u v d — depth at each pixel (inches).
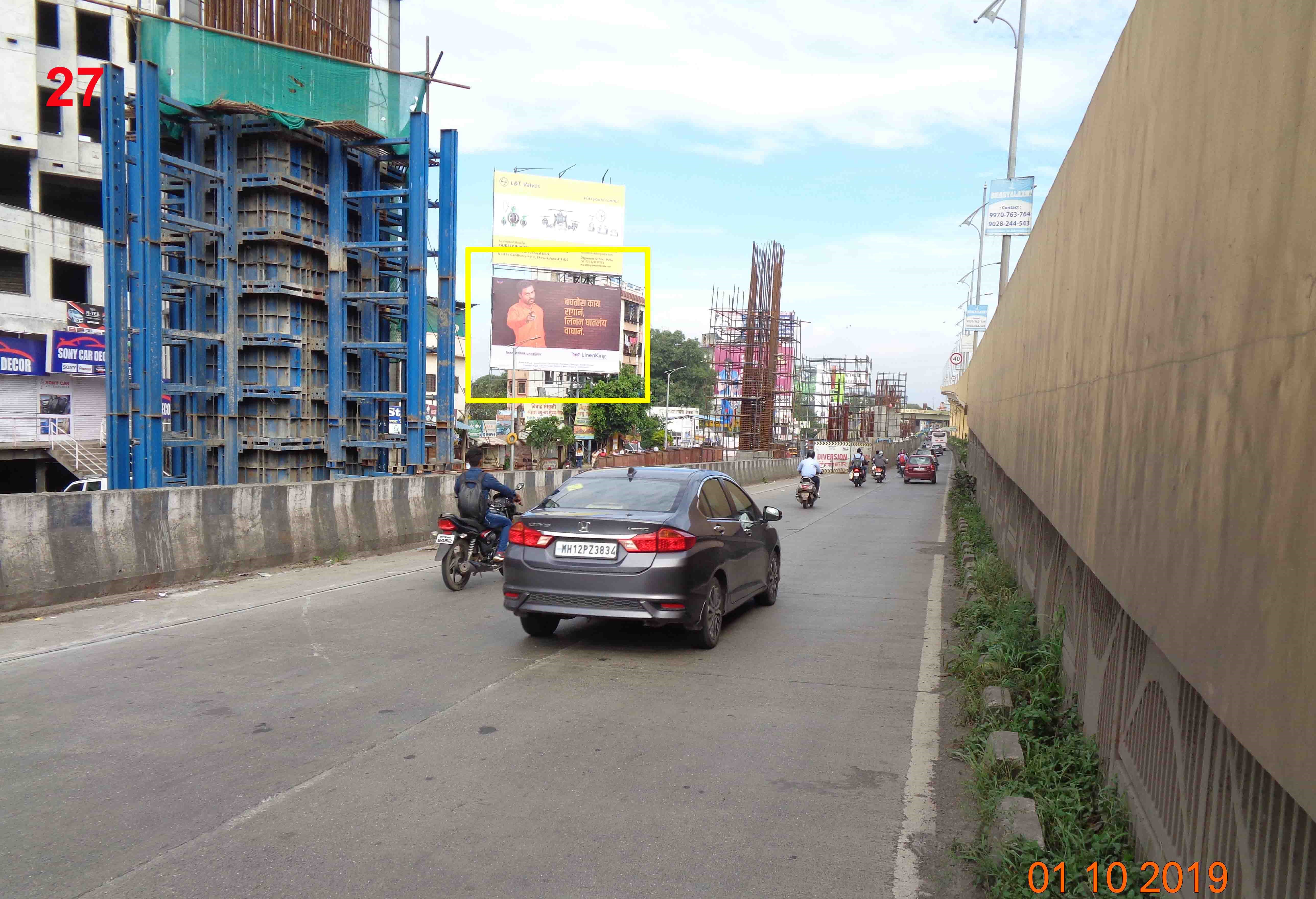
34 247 1254.3
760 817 166.2
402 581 422.0
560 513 294.2
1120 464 142.5
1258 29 87.7
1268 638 77.7
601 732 212.1
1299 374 73.2
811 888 140.4
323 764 187.8
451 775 183.0
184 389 533.6
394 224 665.6
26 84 1312.7
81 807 164.7
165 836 153.3
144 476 479.2
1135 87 144.9
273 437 561.3
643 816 165.3
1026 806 155.9
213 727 209.6
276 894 134.6
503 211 1608.0
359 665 267.9
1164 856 127.2
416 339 582.9
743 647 306.3
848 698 245.3
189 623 319.3
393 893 135.5
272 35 542.3
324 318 588.7
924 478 1742.1
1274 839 88.4
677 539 281.7
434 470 603.8
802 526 796.0
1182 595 104.7
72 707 222.8
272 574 429.4
